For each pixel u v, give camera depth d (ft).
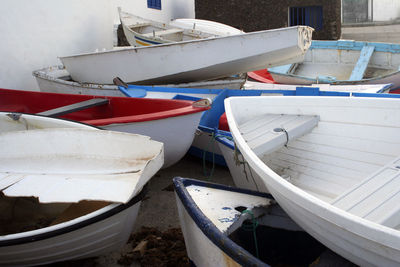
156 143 9.37
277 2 41.04
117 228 8.37
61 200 8.07
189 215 7.80
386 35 55.93
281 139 9.27
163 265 9.27
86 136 10.18
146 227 10.91
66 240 7.79
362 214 6.66
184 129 12.35
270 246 9.07
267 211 8.46
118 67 19.85
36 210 10.58
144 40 24.43
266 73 29.07
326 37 40.86
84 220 7.57
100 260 9.75
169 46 18.63
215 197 8.60
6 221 10.25
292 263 9.16
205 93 17.30
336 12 40.04
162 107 13.79
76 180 9.13
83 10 25.29
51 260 8.41
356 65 25.39
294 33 16.92
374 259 5.70
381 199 7.09
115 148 9.95
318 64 28.66
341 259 7.16
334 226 5.82
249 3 41.88
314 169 10.62
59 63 23.76
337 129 10.28
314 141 10.64
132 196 8.01
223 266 7.14
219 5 42.70
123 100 14.83
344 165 10.19
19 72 21.30
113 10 30.71
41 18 22.34
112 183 8.84
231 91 16.88
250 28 42.42
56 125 11.29
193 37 26.91
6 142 10.55
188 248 8.61
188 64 18.80
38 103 16.42
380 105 9.61
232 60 18.16
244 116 10.73
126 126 11.76
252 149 8.63
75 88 18.83
